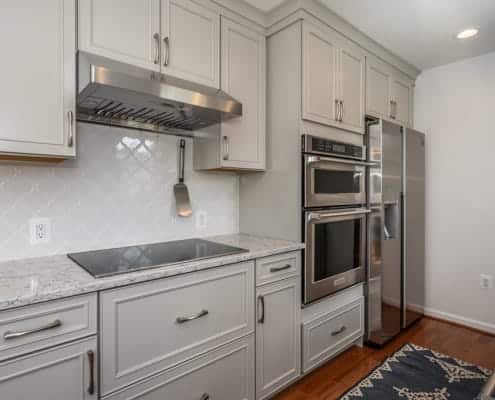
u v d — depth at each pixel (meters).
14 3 1.15
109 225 1.71
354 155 2.22
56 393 1.03
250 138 1.99
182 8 1.61
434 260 2.93
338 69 2.12
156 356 1.27
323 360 2.05
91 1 1.32
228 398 1.54
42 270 1.26
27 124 1.18
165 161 1.93
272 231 2.09
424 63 2.78
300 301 1.91
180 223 2.01
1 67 1.12
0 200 1.40
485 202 2.64
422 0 1.84
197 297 1.40
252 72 1.98
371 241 2.36
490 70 2.60
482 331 2.65
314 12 1.92
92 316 1.10
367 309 2.38
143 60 1.47
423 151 2.88
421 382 1.95
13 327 0.95
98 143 1.67
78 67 1.28
